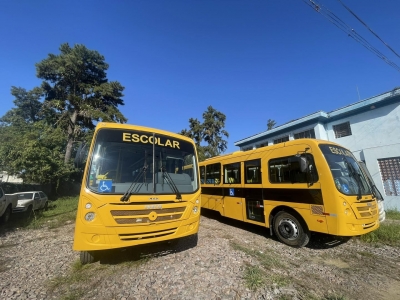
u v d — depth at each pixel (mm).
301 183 5184
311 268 4027
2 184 14664
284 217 5543
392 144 9914
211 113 31312
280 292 3098
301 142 5414
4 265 4168
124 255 4480
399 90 9602
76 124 24438
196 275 3584
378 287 3361
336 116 12172
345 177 4961
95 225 3393
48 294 3070
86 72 27875
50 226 7961
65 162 20719
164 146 4742
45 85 27516
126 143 4312
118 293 3074
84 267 3955
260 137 16156
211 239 5715
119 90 27953
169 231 3996
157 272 3715
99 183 3615
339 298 2943
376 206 5238
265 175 6223
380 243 5422
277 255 4684
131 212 3623
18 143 15836
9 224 8602
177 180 4520
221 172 8203
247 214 6766
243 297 2961
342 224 4379
